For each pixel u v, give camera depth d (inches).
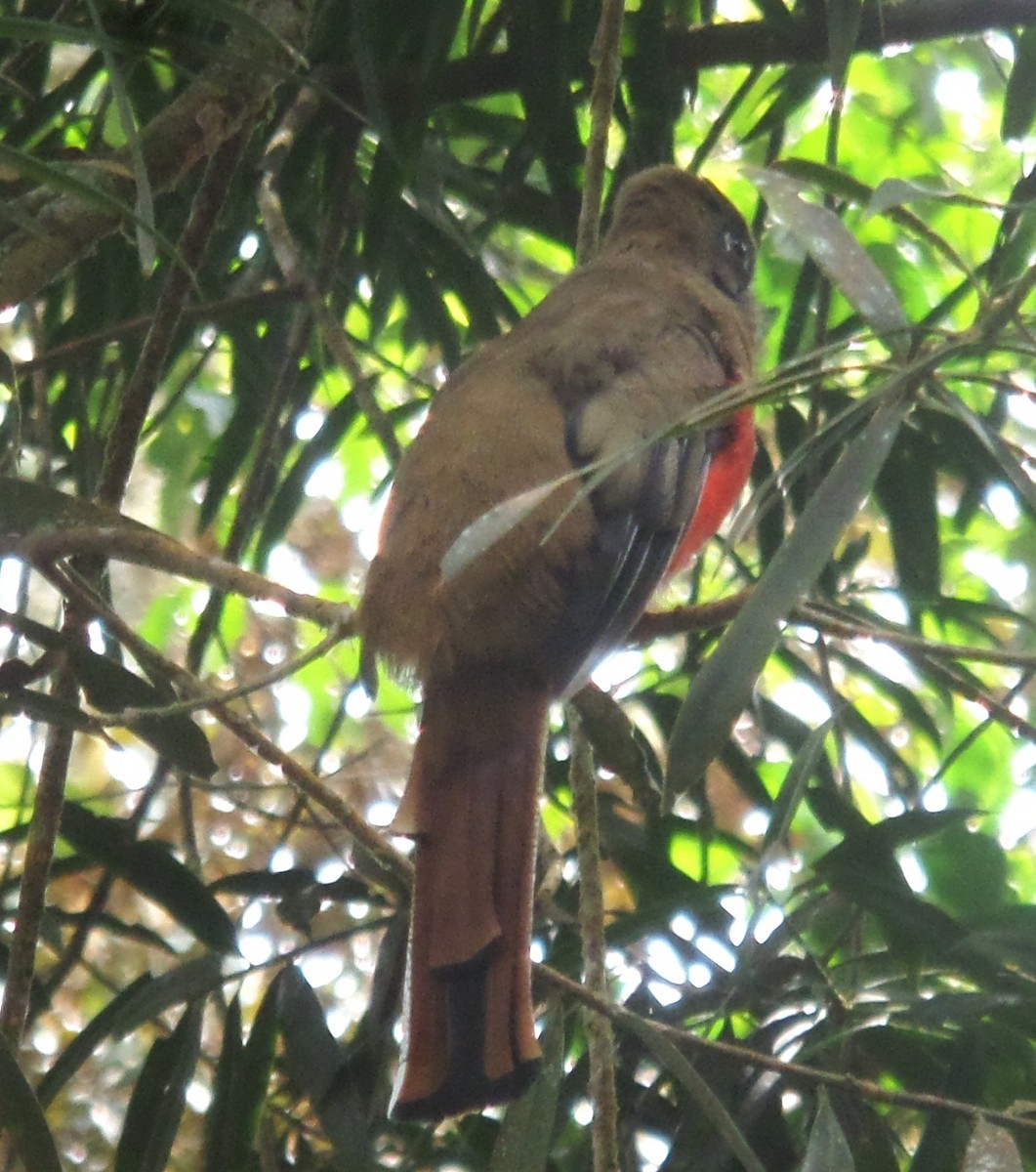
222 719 237.1
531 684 247.8
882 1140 264.2
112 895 409.7
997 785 388.8
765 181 235.5
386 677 276.1
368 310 346.6
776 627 201.8
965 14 326.6
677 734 199.5
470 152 402.0
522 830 235.8
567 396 273.4
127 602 439.2
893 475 328.8
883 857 275.1
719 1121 225.0
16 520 238.1
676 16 336.2
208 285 332.2
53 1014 394.9
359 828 238.7
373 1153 264.5
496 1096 212.1
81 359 321.1
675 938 290.5
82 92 319.3
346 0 321.1
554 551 251.8
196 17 289.6
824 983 273.9
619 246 346.0
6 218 236.5
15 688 240.2
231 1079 272.7
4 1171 263.6
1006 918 280.2
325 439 335.9
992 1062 280.5
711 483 293.4
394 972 279.3
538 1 304.3
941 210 431.5
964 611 325.1
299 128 323.0
